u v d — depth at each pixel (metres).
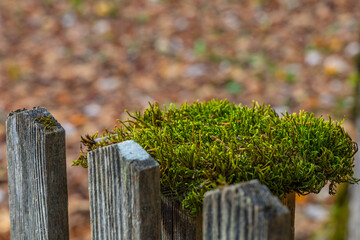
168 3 9.88
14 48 8.37
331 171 1.91
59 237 2.08
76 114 6.63
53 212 2.04
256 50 8.49
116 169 1.68
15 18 9.23
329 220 4.71
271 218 1.26
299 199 5.25
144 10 9.59
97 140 2.13
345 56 8.20
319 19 9.36
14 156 2.18
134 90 7.32
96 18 9.32
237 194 1.32
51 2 9.77
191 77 7.65
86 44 8.52
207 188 1.76
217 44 8.63
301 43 8.71
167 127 2.13
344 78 7.58
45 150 1.96
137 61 8.05
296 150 1.94
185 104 2.38
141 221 1.64
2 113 6.55
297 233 4.82
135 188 1.62
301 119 2.11
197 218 1.88
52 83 7.41
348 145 2.03
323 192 5.30
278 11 9.63
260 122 2.15
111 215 1.75
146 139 1.99
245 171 1.80
